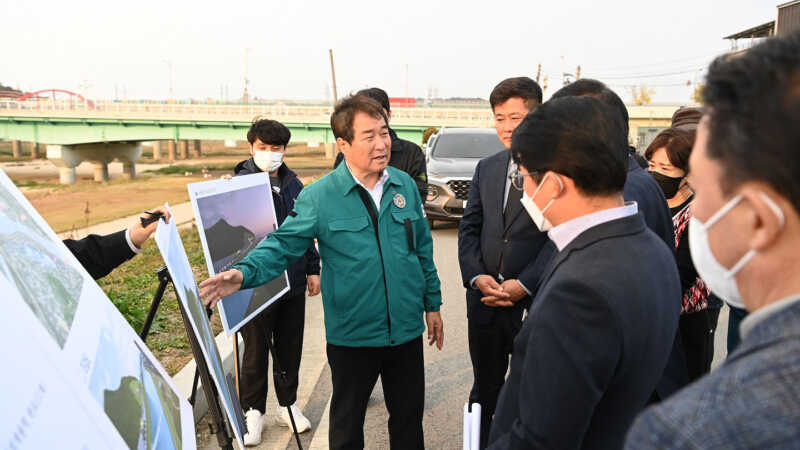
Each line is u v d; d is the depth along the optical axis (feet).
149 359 5.46
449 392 13.98
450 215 35.35
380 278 9.03
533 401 4.33
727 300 2.89
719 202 2.59
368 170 9.02
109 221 69.51
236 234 9.48
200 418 12.46
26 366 2.88
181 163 239.71
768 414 2.04
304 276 12.12
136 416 4.13
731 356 2.41
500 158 10.42
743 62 2.41
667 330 4.67
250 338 11.71
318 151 322.14
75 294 4.36
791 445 1.97
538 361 4.34
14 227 4.10
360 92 16.31
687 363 9.48
